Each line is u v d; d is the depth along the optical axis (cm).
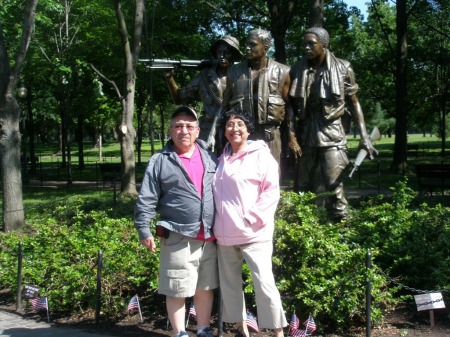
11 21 2017
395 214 731
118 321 617
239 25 2406
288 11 2041
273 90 706
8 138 1196
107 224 793
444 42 2991
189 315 580
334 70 714
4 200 1192
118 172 2242
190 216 473
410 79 3156
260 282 467
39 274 698
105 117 2761
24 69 2233
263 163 473
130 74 1784
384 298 564
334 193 732
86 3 2159
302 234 575
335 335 544
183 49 2308
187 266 478
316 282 556
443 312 588
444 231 713
